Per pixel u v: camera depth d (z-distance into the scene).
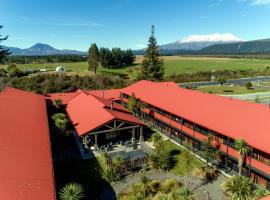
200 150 41.72
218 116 39.22
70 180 32.78
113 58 146.38
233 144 34.78
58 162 37.41
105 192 30.69
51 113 55.09
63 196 24.61
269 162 30.02
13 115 36.25
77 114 49.09
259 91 101.69
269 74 154.62
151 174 35.06
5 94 50.22
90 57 113.31
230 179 30.91
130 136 47.66
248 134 32.62
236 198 26.91
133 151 41.66
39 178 21.39
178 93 54.06
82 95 59.12
